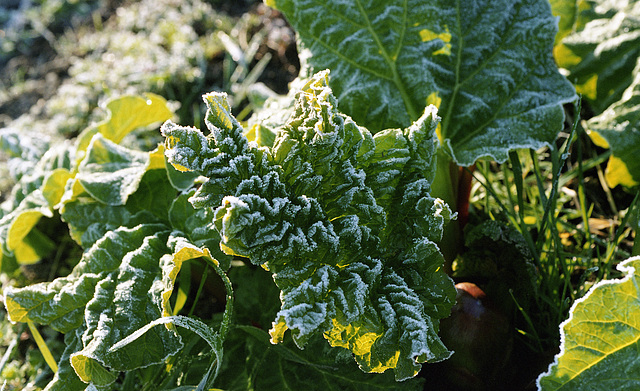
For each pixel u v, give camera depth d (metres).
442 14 0.64
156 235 0.60
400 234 0.51
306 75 0.66
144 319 0.56
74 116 0.90
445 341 0.56
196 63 0.91
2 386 0.68
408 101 0.64
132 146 0.83
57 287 0.58
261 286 0.65
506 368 0.59
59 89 0.97
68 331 0.58
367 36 0.64
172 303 0.71
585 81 0.75
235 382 0.61
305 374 0.60
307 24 0.65
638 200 0.69
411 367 0.48
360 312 0.47
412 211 0.50
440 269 0.50
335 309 0.47
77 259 0.79
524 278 0.61
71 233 0.66
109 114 0.74
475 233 0.63
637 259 0.50
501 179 0.76
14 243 0.73
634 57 0.72
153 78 0.87
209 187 0.48
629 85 0.72
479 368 0.56
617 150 0.68
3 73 1.07
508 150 0.63
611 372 0.51
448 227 0.63
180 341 0.55
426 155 0.51
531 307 0.64
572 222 0.72
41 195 0.72
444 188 0.63
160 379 0.62
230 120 0.48
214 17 0.96
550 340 0.61
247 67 0.89
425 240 0.50
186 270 0.61
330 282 0.48
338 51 0.65
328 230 0.48
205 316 0.71
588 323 0.51
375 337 0.49
